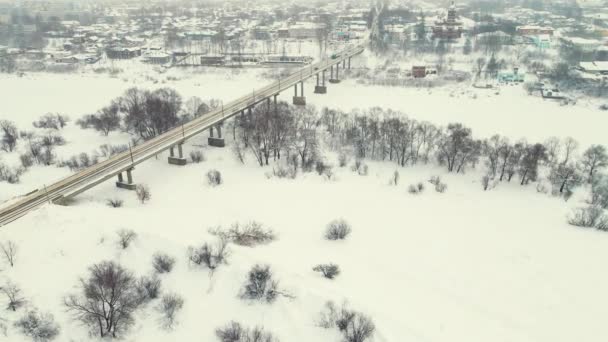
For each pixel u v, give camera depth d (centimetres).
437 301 5522
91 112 14812
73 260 5434
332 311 4669
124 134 12500
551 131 13212
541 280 6275
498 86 18500
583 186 9488
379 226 7700
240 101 13825
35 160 10381
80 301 4712
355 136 11531
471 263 6638
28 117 14238
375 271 6141
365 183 9625
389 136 10794
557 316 5506
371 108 14275
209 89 18238
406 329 4662
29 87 18725
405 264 6494
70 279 5100
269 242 6731
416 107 15788
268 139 10594
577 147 11394
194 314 4738
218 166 10438
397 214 8212
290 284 5112
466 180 9919
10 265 5278
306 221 7781
